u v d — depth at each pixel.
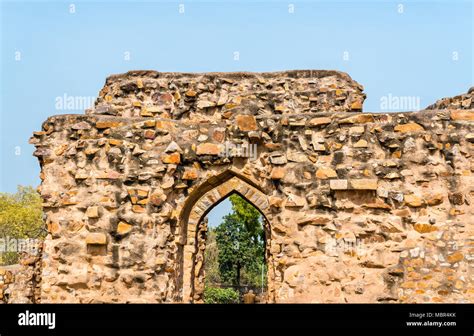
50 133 9.59
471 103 12.23
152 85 14.61
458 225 8.73
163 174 9.20
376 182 8.77
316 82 14.87
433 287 8.62
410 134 8.95
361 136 9.01
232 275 37.31
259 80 14.72
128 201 9.13
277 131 9.20
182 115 14.38
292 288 8.74
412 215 8.80
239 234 37.41
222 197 9.58
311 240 8.87
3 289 11.18
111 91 14.93
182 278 9.66
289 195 8.98
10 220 28.83
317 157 9.04
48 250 9.24
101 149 9.34
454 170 8.85
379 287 8.65
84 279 8.97
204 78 14.59
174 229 9.34
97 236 8.94
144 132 9.29
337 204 8.88
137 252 8.94
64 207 9.27
